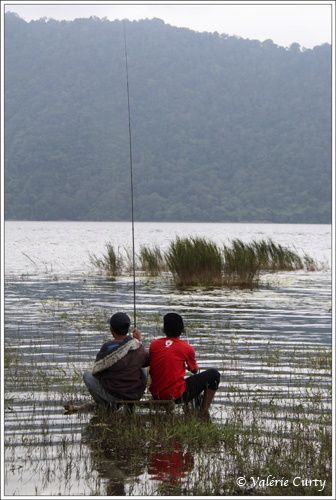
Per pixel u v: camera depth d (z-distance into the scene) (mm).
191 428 9148
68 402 10359
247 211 197625
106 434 9109
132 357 10086
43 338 14898
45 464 8125
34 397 10562
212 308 19625
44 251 46688
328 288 25031
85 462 8211
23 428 9266
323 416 9805
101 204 191375
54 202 188875
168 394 10031
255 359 13172
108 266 30703
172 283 26047
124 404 10023
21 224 141500
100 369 9984
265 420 9641
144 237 77625
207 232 101750
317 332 16172
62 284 25453
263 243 33125
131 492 7469
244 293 23266
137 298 21547
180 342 10195
